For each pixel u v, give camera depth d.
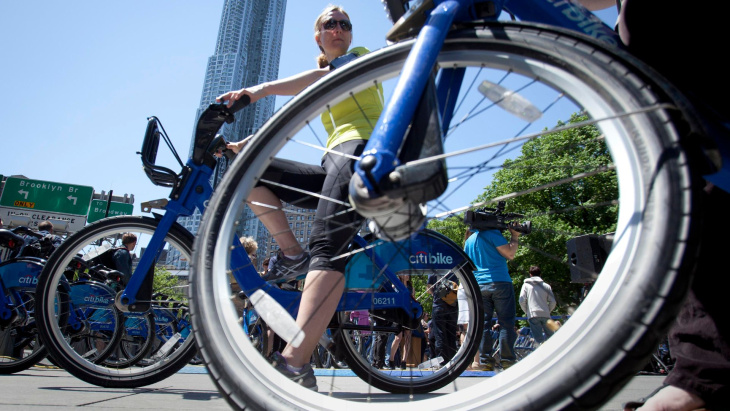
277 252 1.98
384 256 2.15
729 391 1.05
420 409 0.84
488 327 3.78
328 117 1.89
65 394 1.79
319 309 1.47
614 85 0.83
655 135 0.76
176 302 2.40
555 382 0.70
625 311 0.67
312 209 1.99
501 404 0.74
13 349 3.23
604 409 1.56
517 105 1.00
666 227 0.68
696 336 1.11
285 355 1.41
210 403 1.66
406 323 2.32
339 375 3.37
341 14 2.16
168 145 2.34
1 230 3.06
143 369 2.15
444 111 1.10
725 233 1.10
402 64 1.12
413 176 0.82
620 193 0.79
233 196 1.13
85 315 2.94
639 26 1.14
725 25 1.05
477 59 1.03
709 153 0.76
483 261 3.80
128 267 2.95
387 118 0.91
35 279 2.96
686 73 1.12
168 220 2.16
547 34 0.95
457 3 1.06
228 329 1.00
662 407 1.12
